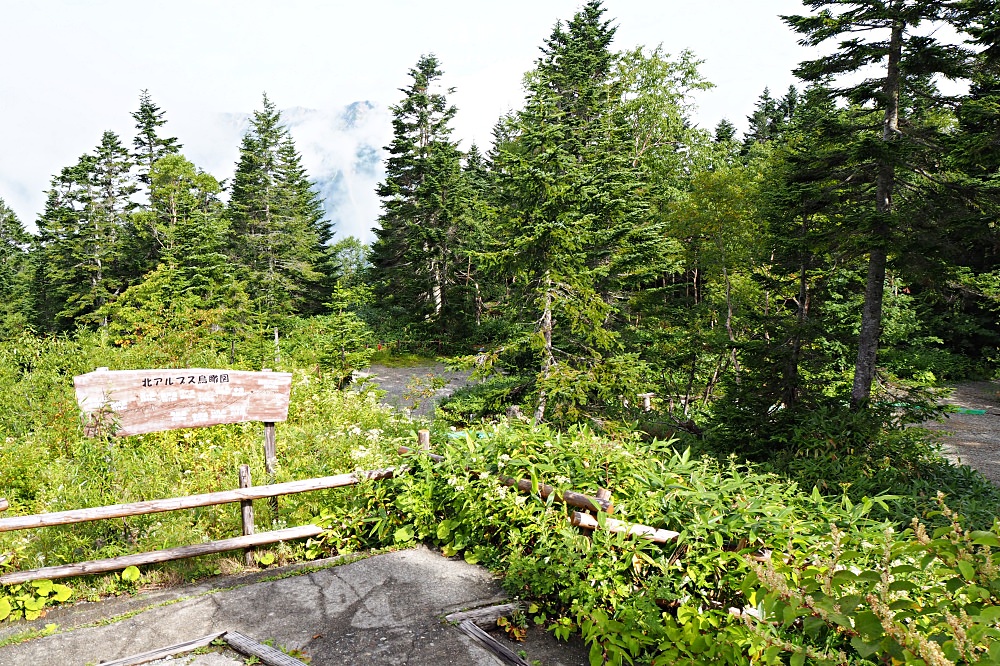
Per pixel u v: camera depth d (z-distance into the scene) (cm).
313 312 4403
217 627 407
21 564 474
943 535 239
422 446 591
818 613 236
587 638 367
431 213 3125
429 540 548
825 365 1146
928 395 1102
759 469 970
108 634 398
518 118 1711
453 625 406
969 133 966
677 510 423
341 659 369
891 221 995
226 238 3628
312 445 719
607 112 2058
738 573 366
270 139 4106
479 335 2998
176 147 3738
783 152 1512
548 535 454
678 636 348
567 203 1144
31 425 729
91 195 3481
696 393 1617
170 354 1120
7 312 4088
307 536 552
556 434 585
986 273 2091
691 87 2512
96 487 567
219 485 620
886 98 1040
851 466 901
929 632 234
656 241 1616
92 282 3484
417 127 3325
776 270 1302
